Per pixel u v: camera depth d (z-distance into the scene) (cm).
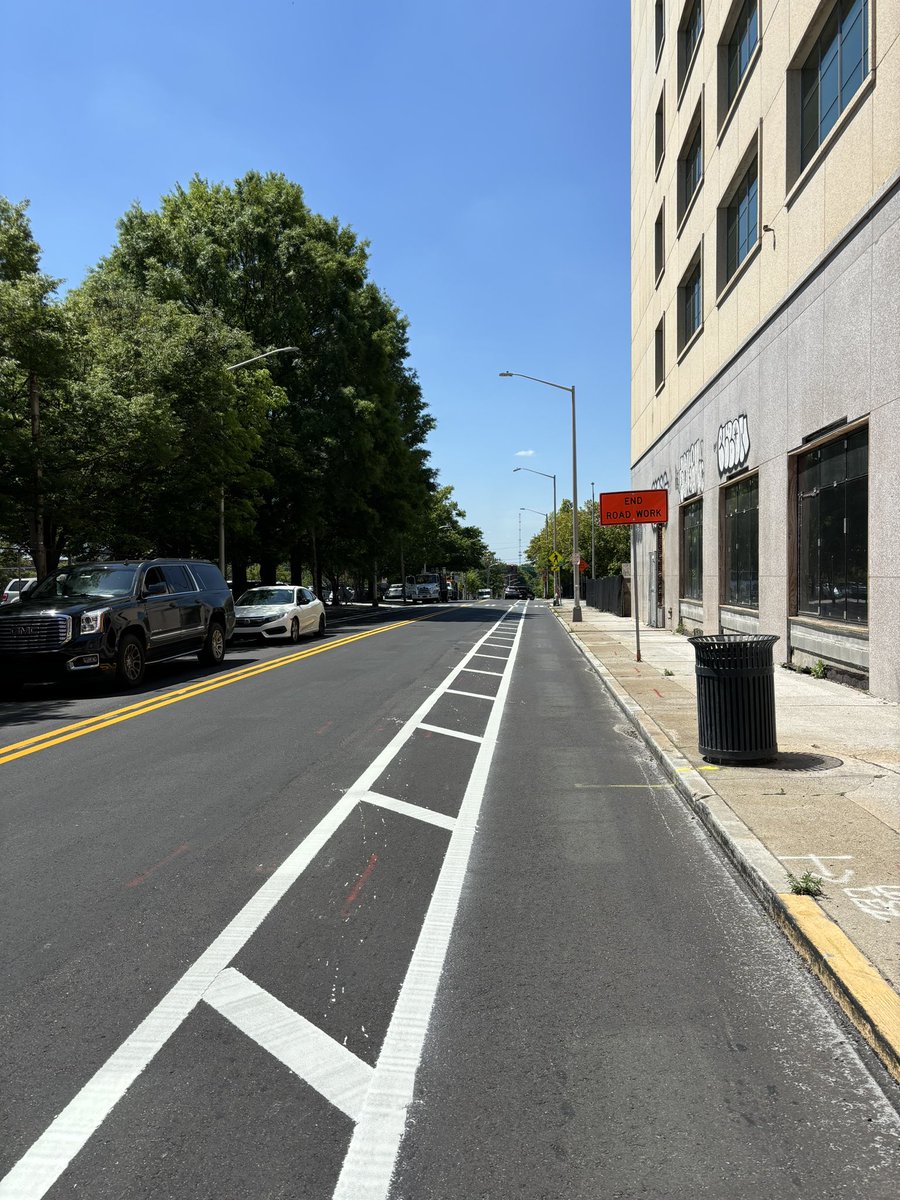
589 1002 368
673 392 2598
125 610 1448
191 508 2595
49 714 1177
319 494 3809
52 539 2300
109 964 407
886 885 464
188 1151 275
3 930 448
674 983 384
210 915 465
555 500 6012
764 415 1616
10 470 1955
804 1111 293
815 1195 254
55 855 566
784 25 1511
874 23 1126
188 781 764
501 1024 351
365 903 480
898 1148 274
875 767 738
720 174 1988
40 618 1348
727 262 2020
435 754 870
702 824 623
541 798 702
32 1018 358
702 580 2222
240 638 2423
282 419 3741
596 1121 288
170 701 1263
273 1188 259
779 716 995
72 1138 282
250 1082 312
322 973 396
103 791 733
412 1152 274
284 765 823
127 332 2423
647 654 1847
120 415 2097
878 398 1102
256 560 4206
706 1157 270
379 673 1587
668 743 858
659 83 2805
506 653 2011
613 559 8044
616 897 487
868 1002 342
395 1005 367
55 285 1933
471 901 482
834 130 1256
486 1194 256
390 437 4297
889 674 1091
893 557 1070
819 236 1338
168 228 3666
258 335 3797
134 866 544
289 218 3944
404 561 8300
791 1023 349
